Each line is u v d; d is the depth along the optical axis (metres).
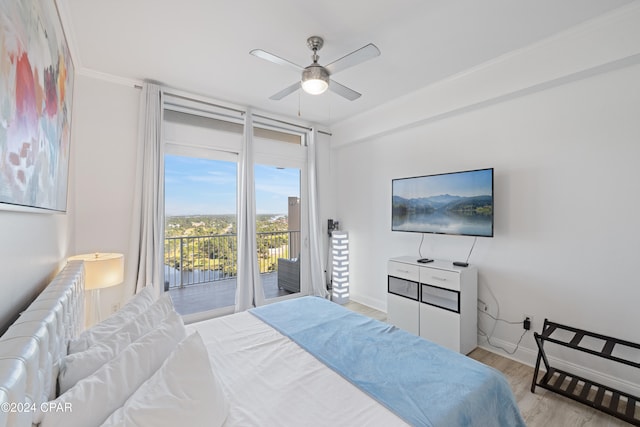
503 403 1.27
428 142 3.24
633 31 1.83
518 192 2.52
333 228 4.43
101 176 2.67
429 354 1.50
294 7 1.85
